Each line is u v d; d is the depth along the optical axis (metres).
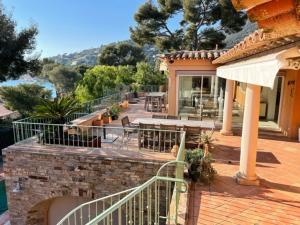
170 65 13.20
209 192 6.41
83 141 9.39
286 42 2.86
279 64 2.23
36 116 9.85
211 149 9.23
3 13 19.73
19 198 9.43
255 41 3.61
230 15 27.23
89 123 12.84
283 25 1.40
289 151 9.64
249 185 6.78
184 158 6.95
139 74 27.70
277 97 12.75
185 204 5.62
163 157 8.29
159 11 30.00
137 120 10.29
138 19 30.52
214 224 5.11
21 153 9.09
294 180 7.13
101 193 8.70
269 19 1.44
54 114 9.80
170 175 7.96
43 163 8.98
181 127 9.00
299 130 11.04
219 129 12.70
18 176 9.30
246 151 6.77
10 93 23.78
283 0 1.20
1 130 19.38
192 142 9.05
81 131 9.84
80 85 24.78
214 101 13.41
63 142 9.51
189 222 5.17
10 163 9.27
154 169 8.12
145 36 31.27
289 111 11.51
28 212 9.46
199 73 13.08
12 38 19.95
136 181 8.34
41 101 10.07
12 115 24.83
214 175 7.17
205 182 6.83
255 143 6.69
